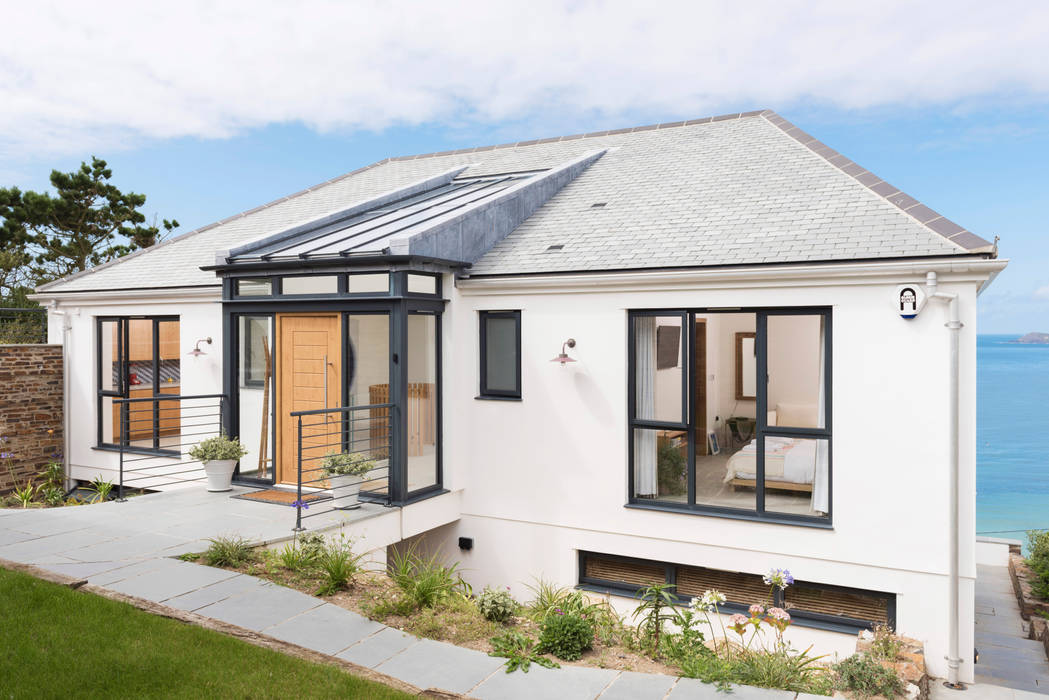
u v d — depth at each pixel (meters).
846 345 8.19
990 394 90.62
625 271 9.24
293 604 6.21
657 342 9.41
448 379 10.40
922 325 7.83
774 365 9.32
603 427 9.62
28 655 4.80
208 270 10.66
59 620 5.34
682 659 5.94
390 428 9.52
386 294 9.43
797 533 8.45
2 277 26.09
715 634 8.88
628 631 6.89
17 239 27.98
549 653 5.91
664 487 9.51
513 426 10.22
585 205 12.02
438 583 6.95
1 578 6.02
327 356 10.09
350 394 9.91
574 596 8.02
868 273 7.96
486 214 10.95
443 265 9.99
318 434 10.06
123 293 13.21
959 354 7.63
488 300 10.30
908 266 7.71
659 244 9.73
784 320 9.22
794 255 8.45
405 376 9.47
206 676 4.76
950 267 7.52
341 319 9.86
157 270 14.06
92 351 14.15
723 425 11.41
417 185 14.45
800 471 8.74
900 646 7.17
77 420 14.41
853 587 8.17
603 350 9.60
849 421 8.18
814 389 9.12
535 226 11.61
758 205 10.19
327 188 18.12
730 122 14.75
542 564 10.05
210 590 6.31
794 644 8.46
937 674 7.77
